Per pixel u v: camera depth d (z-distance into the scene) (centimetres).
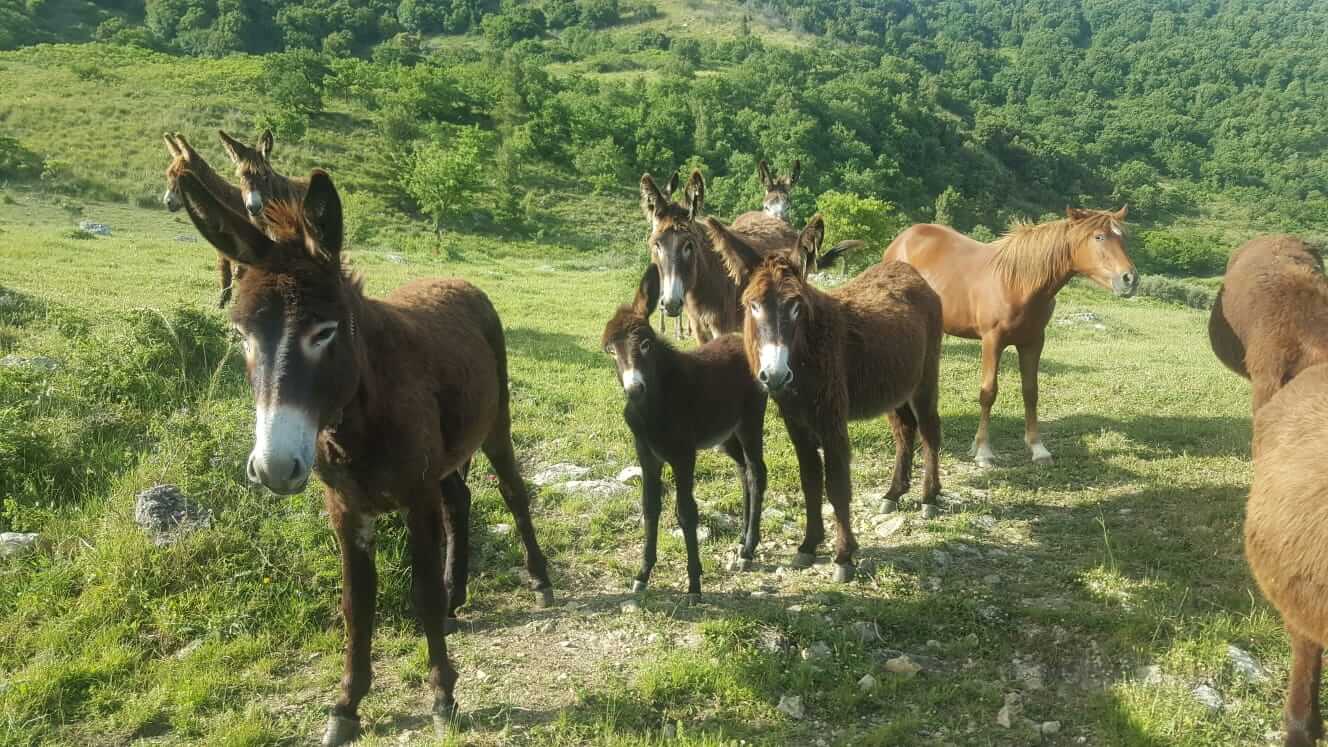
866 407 589
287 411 297
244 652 457
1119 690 415
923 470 734
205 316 832
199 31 8750
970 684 427
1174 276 5694
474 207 3944
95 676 432
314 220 314
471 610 509
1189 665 428
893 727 388
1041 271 746
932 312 680
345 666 394
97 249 1700
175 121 3762
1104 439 813
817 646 457
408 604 497
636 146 5581
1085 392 1005
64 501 584
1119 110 11738
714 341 596
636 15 13500
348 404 344
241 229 308
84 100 3909
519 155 4909
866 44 14225
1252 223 7775
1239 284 674
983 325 789
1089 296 2595
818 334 541
